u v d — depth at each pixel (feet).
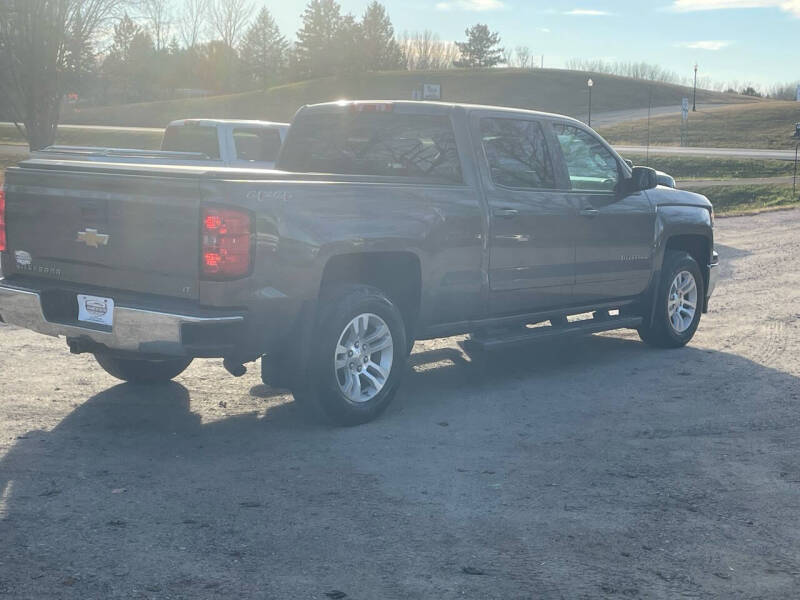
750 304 35.40
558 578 12.20
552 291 23.13
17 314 18.67
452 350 27.17
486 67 475.72
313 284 17.67
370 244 18.52
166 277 16.84
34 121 103.14
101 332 17.31
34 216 18.62
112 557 12.39
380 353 19.54
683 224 27.09
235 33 369.71
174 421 19.12
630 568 12.59
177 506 14.35
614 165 25.44
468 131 21.11
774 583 12.23
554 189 23.15
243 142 43.55
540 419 20.01
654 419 20.13
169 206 16.61
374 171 22.35
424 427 19.20
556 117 23.76
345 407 18.75
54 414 19.21
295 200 17.26
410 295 20.35
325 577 12.00
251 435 18.29
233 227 16.31
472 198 20.81
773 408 21.13
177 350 16.42
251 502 14.62
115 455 16.78
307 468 16.38
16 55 100.68
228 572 12.05
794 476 16.56
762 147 214.48
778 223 69.10
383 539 13.32
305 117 23.58
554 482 15.99
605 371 24.67
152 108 367.45
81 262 17.97
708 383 23.43
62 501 14.38
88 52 107.24
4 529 13.20
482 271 21.15
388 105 22.00
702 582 12.20
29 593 11.26
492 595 11.64
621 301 25.77
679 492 15.62
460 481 15.92
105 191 17.47
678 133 248.73
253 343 17.07
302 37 452.76
